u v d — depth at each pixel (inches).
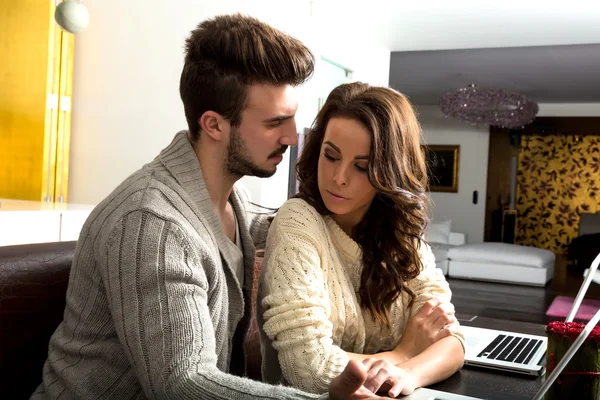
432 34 238.4
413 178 51.8
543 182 515.5
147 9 147.7
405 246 54.6
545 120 472.4
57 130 148.6
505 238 491.2
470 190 486.0
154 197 39.3
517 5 199.8
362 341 54.3
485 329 65.4
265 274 51.7
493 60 306.5
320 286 49.4
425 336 52.1
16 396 41.8
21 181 147.2
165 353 35.1
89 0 151.6
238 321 47.6
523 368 50.5
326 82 194.7
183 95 44.5
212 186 45.4
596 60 294.8
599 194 502.6
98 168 151.8
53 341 42.4
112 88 150.6
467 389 46.4
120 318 36.9
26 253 43.5
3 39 147.4
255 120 42.9
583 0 192.9
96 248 39.6
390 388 43.4
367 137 49.0
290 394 34.7
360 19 218.8
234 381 34.9
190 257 37.9
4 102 147.7
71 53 150.9
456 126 486.0
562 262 443.8
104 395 39.9
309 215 53.0
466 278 319.9
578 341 35.2
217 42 42.3
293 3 160.4
